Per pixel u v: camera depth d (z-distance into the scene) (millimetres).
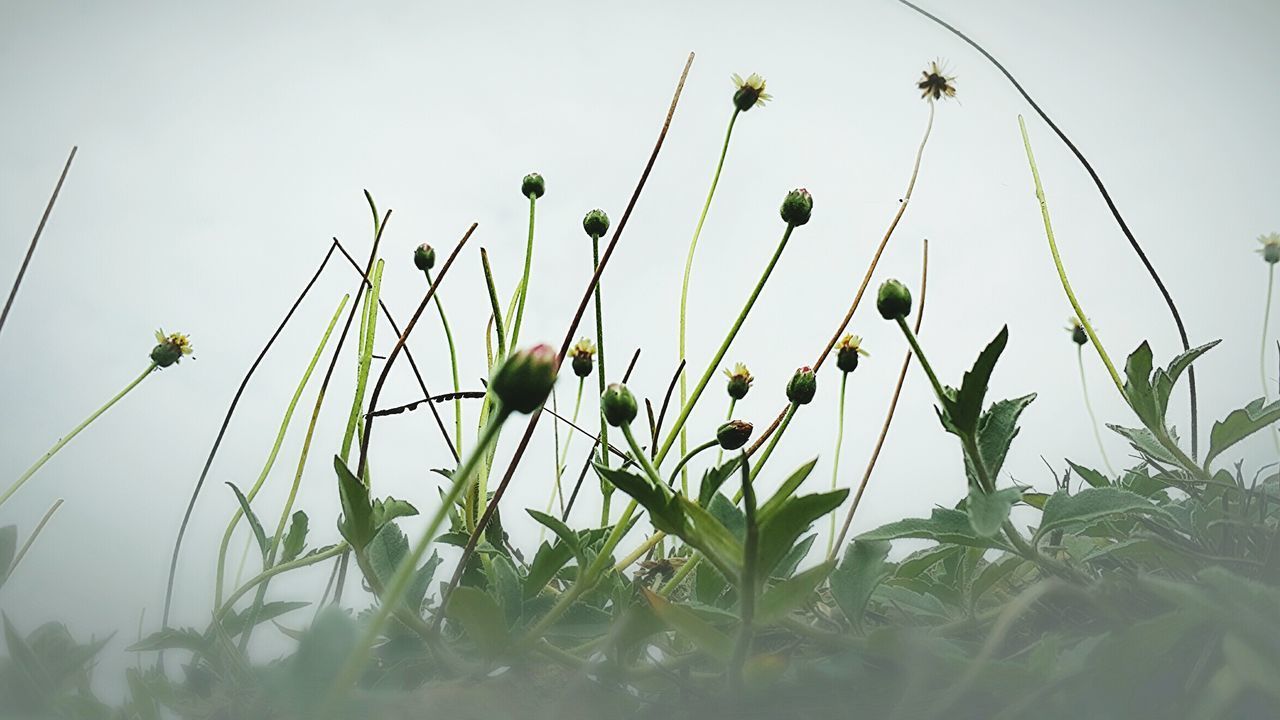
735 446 804
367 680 781
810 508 729
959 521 769
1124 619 737
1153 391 824
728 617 765
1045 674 723
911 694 725
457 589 762
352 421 843
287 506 855
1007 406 767
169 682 798
